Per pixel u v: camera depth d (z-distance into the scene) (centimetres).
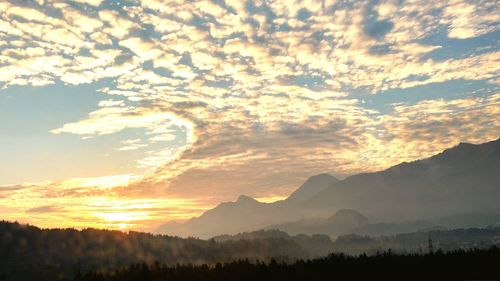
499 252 16038
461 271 14562
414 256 16925
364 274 15600
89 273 16938
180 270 16612
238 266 16900
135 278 15775
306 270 16138
